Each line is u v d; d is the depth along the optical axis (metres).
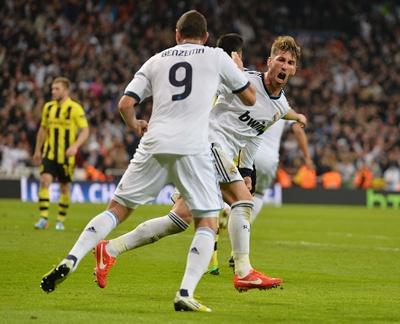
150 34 40.03
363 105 41.88
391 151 39.12
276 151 14.69
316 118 39.88
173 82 8.51
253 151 11.16
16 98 35.00
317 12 46.66
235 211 9.67
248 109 10.37
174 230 9.49
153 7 41.00
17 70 36.12
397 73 44.28
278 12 45.59
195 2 42.19
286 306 9.05
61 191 18.50
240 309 8.74
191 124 8.44
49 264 12.14
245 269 9.45
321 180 36.19
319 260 14.04
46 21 38.03
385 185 37.78
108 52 38.22
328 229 21.48
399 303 9.43
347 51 44.81
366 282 11.38
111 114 35.44
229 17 42.97
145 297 9.41
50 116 18.44
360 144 39.12
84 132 18.61
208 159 8.52
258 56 42.44
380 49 45.47
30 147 33.47
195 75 8.52
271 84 10.34
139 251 14.06
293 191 35.28
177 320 7.85
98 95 36.50
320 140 38.69
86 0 39.41
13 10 37.84
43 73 36.41
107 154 33.78
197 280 8.47
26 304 8.72
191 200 8.51
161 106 8.51
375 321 8.17
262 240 17.53
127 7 40.31
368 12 47.28
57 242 15.12
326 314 8.54
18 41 37.09
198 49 8.63
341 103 41.28
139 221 21.08
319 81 41.94
